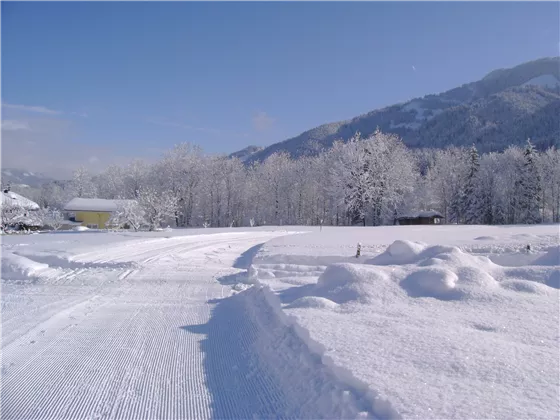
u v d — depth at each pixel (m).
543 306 6.32
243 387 4.95
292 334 5.93
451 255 8.95
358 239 19.95
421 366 4.11
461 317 5.92
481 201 56.53
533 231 21.69
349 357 4.39
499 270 8.52
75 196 77.06
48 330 7.55
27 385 5.13
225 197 62.72
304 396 4.29
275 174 62.62
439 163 61.28
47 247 18.75
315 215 63.94
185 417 4.25
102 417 4.30
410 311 6.30
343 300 7.20
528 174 54.44
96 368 5.68
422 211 54.25
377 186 51.22
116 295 10.67
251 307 8.91
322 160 62.19
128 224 37.25
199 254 19.30
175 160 60.34
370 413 3.39
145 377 5.34
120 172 74.94
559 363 4.13
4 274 13.20
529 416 3.09
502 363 4.12
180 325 7.88
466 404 3.29
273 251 16.11
